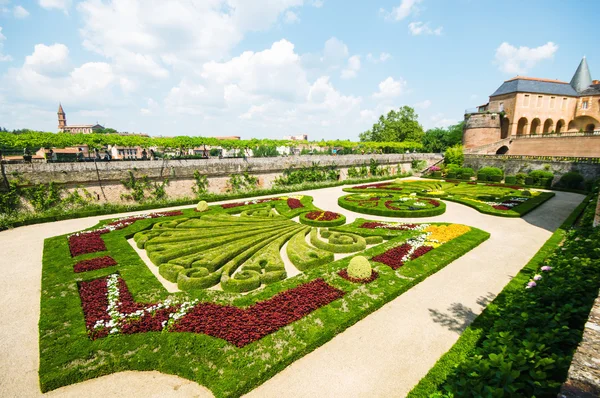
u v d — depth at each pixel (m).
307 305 10.78
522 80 65.06
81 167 27.47
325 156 46.62
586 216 18.84
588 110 64.50
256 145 45.72
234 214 25.91
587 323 4.96
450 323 10.34
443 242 17.39
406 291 12.49
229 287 12.41
